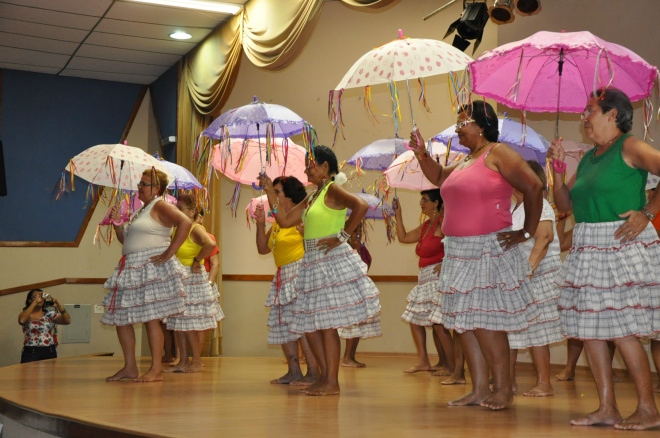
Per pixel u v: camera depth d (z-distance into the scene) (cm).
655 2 550
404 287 757
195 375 486
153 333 438
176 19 738
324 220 361
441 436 243
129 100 956
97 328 896
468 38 467
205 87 777
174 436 242
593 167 272
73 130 921
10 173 882
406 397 362
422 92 337
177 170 575
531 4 452
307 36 610
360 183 770
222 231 824
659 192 250
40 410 310
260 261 816
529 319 310
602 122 268
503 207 296
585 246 268
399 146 575
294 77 801
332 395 368
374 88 766
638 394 261
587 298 264
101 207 915
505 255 293
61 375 470
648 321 258
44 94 909
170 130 890
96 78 936
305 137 430
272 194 413
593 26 587
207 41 785
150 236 432
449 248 305
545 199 377
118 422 275
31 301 768
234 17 724
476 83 316
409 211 755
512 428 260
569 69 315
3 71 888
